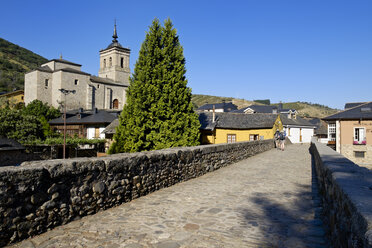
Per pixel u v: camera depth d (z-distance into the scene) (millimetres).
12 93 68188
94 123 38344
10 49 126875
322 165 5426
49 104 64062
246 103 122625
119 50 74750
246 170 10570
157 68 16531
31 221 3879
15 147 24828
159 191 6883
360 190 2492
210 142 27312
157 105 16172
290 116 39875
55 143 30891
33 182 3914
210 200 5969
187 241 3744
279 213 5004
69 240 3775
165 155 7320
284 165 12062
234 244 3646
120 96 73688
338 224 2816
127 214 4973
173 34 17078
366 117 28406
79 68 71500
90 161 4930
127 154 6441
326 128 47156
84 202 4785
